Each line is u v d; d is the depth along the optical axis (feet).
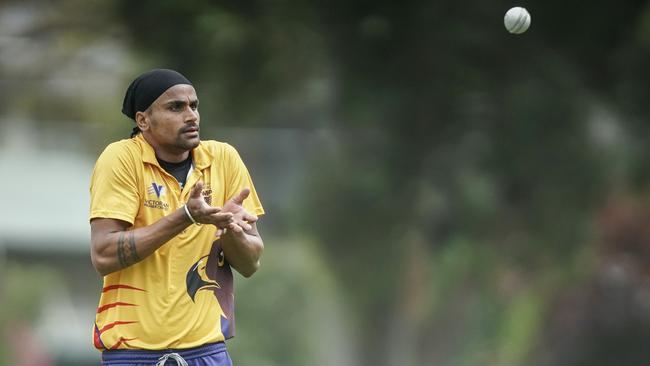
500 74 225.97
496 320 256.93
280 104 248.32
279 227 279.28
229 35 220.43
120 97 244.63
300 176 255.50
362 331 255.29
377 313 254.47
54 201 382.83
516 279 253.85
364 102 229.45
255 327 250.98
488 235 246.06
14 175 391.86
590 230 244.22
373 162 238.89
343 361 256.32
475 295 254.06
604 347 259.60
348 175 241.96
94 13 251.39
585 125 233.35
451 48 221.46
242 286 253.85
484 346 256.32
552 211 240.12
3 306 303.89
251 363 247.29
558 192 237.45
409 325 256.11
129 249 69.10
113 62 326.03
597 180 237.04
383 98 227.40
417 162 236.22
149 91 70.79
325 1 218.38
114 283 71.05
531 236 244.01
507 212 243.60
